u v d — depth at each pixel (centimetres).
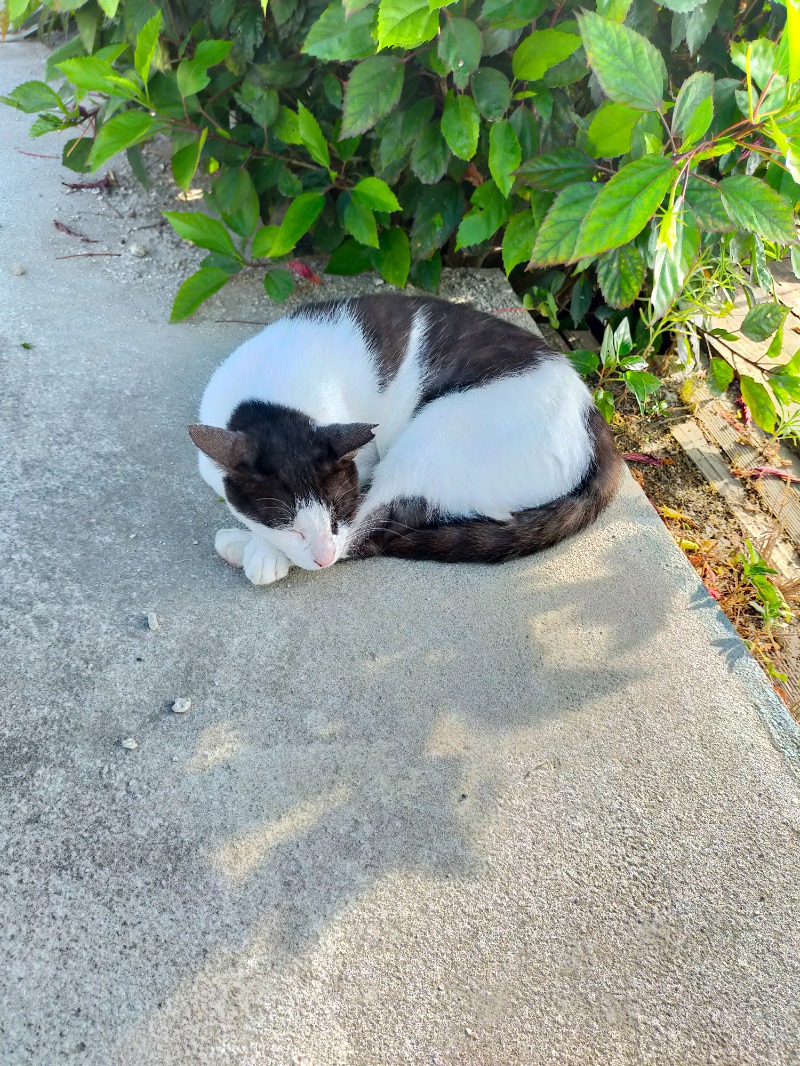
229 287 92
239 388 69
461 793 54
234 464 60
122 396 78
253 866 50
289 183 87
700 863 52
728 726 59
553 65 73
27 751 54
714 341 96
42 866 50
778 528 79
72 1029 45
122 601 62
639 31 76
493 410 68
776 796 56
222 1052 45
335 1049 45
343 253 88
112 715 56
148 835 51
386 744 56
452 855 52
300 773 54
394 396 74
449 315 75
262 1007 46
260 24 84
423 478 68
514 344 72
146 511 69
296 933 48
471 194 91
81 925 48
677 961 49
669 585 67
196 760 54
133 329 85
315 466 63
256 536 66
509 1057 45
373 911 49
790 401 86
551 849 52
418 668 60
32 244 93
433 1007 46
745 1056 46
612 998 47
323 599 64
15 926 48
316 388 69
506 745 57
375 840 52
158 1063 44
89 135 108
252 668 59
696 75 62
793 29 55
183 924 48
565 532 68
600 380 89
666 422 91
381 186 79
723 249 83
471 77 74
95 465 71
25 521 66
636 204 58
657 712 59
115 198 101
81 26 88
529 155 78
